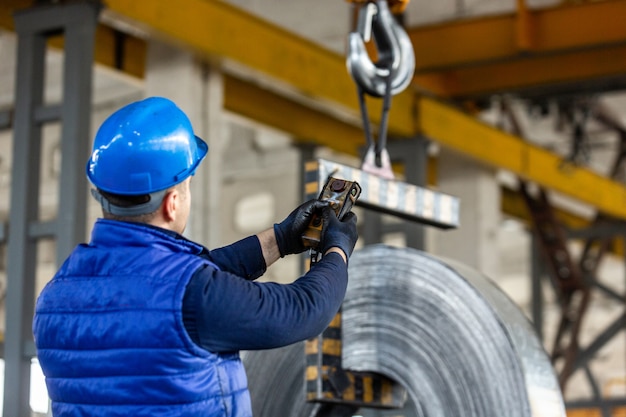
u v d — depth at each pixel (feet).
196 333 6.15
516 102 42.83
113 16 24.08
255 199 57.00
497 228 40.24
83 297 6.36
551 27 32.63
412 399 8.68
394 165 42.91
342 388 8.88
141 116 6.56
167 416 6.12
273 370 9.32
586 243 49.47
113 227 6.47
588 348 48.32
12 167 21.85
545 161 41.27
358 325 8.98
